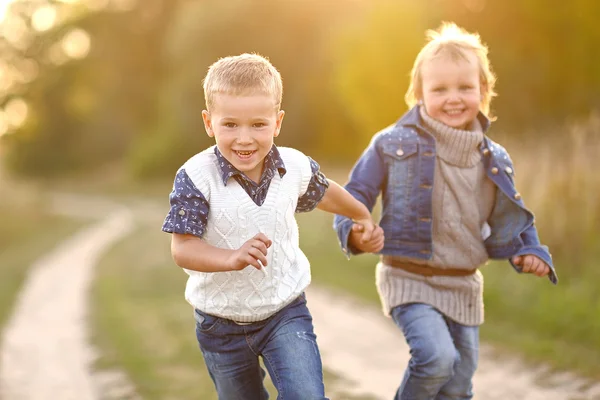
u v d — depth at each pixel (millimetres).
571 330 6305
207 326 2984
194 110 44375
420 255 3434
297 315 2941
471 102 3480
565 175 7949
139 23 58750
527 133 9242
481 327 6867
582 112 15398
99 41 58875
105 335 8375
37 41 60188
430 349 3215
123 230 27609
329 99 39750
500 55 16953
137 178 51156
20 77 60969
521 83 16859
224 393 3096
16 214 27547
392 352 6789
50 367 7188
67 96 61406
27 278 14867
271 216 2861
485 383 5387
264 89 2750
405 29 16750
